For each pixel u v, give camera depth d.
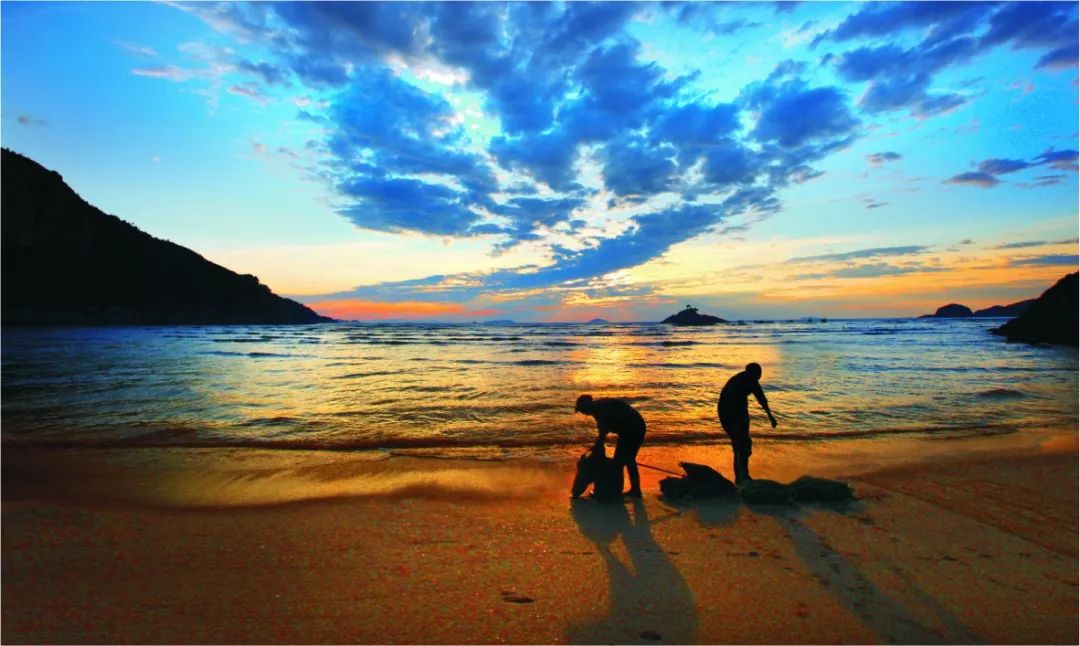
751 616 3.25
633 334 69.38
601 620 3.19
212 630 3.02
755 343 44.50
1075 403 12.50
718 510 5.30
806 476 5.85
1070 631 3.10
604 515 5.15
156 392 13.79
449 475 6.59
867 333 67.12
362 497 5.68
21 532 4.54
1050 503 5.50
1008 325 52.28
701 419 10.67
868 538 4.55
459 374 19.45
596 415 5.83
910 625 3.16
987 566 3.99
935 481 6.31
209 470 6.75
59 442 8.23
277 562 4.01
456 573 3.84
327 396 13.55
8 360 22.53
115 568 3.86
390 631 3.04
